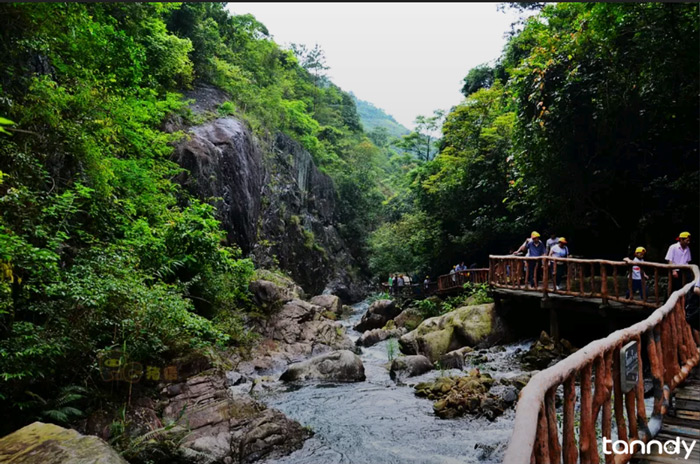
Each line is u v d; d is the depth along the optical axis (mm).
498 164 17234
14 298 5188
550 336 10000
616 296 8344
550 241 11195
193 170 14945
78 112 7820
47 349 4957
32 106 6484
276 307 12672
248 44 28797
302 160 27875
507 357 10180
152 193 10859
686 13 8328
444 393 7828
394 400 7855
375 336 14398
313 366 9484
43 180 6539
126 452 4598
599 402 2695
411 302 21359
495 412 6730
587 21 9695
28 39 6910
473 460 5355
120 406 5477
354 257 33094
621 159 11273
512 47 19594
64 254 6938
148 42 14719
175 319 6754
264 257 20172
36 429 2828
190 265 9758
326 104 42312
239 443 5566
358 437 6230
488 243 19344
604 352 2838
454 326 11492
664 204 10789
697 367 4730
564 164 11516
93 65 9203
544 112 10727
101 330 5934
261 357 10656
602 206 12539
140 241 8086
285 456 5625
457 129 20750
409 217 25703
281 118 27734
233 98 22328
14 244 4586
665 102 9516
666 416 3807
